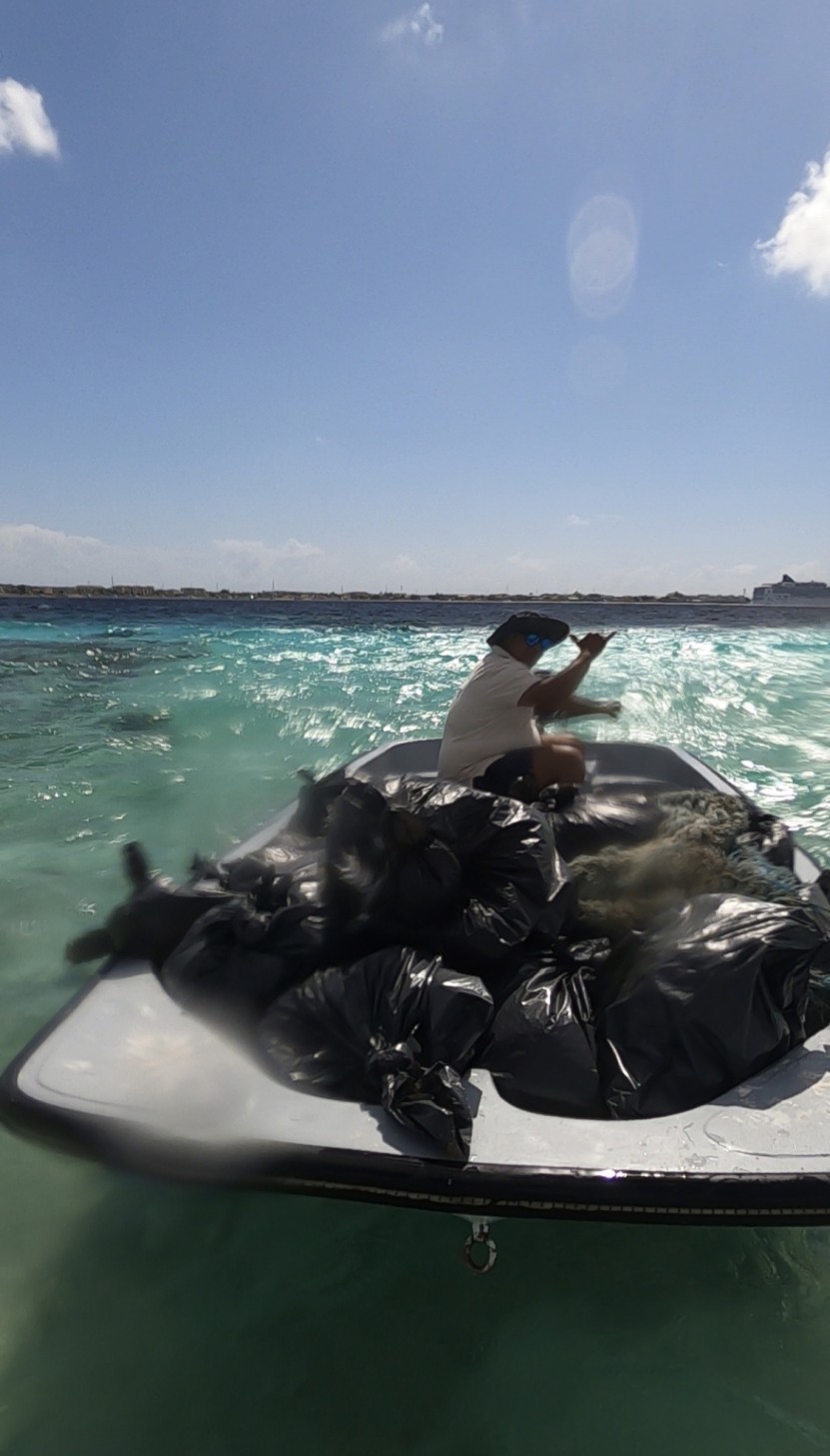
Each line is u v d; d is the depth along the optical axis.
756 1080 1.63
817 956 1.80
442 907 1.92
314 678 10.30
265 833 2.93
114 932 2.09
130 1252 1.69
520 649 3.22
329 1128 1.53
